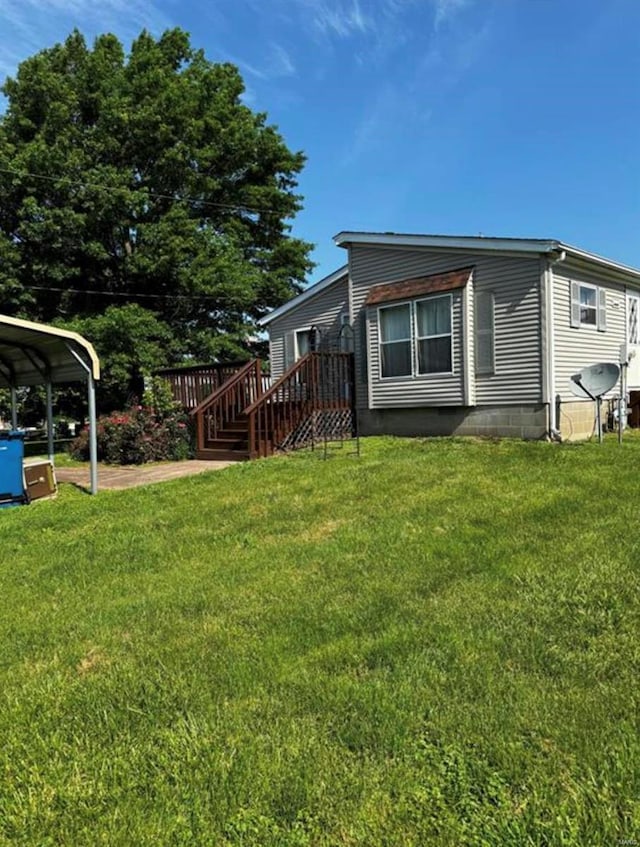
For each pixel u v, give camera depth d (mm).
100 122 17594
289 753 2031
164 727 2260
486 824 1665
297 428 10344
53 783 1967
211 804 1819
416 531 4609
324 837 1668
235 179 20719
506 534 4344
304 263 21641
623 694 2244
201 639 3025
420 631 2889
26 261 17391
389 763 1946
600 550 3812
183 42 20375
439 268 10312
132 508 6402
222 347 19188
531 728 2070
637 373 12023
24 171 16188
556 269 9391
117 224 17406
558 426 9305
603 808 1693
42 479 7785
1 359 10289
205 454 10609
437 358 10234
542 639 2732
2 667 2900
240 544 4773
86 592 3965
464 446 8578
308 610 3281
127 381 17719
